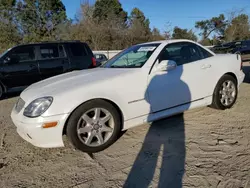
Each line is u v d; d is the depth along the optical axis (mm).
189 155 2744
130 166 2607
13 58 6555
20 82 6656
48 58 6941
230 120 3789
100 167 2637
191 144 3018
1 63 6414
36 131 2693
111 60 4223
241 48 16156
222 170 2406
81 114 2830
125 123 3152
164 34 35938
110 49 32062
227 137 3168
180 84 3580
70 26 35531
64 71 7117
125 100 3100
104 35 31875
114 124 3062
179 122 3807
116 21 36031
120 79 3111
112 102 3041
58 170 2637
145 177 2385
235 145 2926
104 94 2943
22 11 35000
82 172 2562
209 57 4105
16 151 3174
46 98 2775
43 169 2682
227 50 16422
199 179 2283
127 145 3115
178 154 2787
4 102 6312
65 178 2471
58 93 2803
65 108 2742
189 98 3727
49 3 36062
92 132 2936
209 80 3969
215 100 4133
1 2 33062
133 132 3518
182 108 3672
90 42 31547
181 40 3947
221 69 4133
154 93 3332
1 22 32344
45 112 2697
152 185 2248
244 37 44781
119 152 2945
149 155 2812
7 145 3383
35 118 2707
